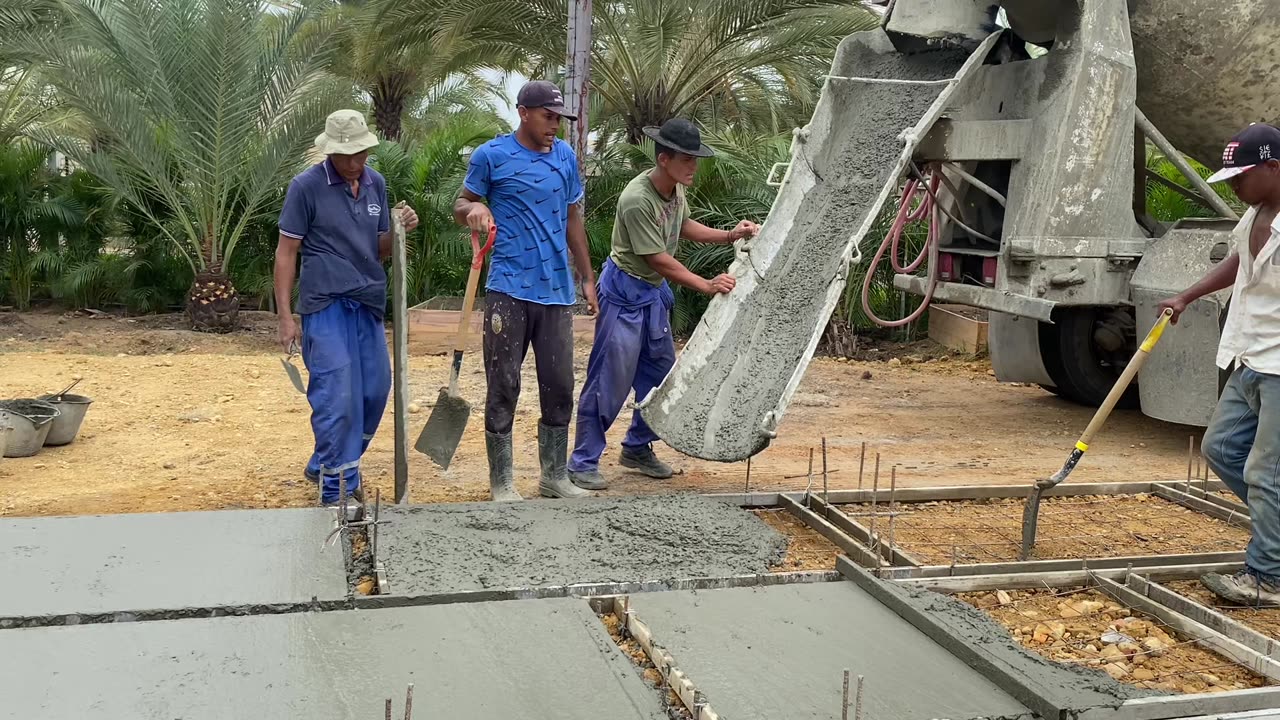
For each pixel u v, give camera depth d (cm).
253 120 1244
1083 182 638
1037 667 313
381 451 657
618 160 1360
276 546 403
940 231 723
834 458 662
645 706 288
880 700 297
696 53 1322
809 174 651
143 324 1315
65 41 1217
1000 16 687
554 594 368
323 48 1251
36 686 287
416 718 276
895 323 699
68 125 1662
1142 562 426
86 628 325
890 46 708
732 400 552
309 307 482
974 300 673
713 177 1252
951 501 535
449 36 1252
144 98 1209
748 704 292
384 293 500
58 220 1384
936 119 619
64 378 880
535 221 495
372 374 505
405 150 1502
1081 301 654
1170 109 692
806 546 447
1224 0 629
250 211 1262
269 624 333
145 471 595
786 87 1633
